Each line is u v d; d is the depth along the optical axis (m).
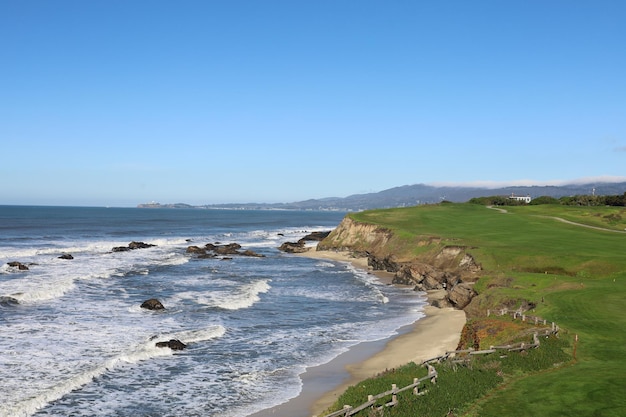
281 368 26.39
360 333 34.34
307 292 50.84
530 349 23.58
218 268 68.31
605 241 60.41
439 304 44.59
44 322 33.25
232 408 21.03
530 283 39.88
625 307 30.95
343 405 17.67
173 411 20.55
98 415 19.86
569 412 17.16
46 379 23.08
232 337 32.16
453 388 19.19
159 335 30.95
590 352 23.72
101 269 60.12
